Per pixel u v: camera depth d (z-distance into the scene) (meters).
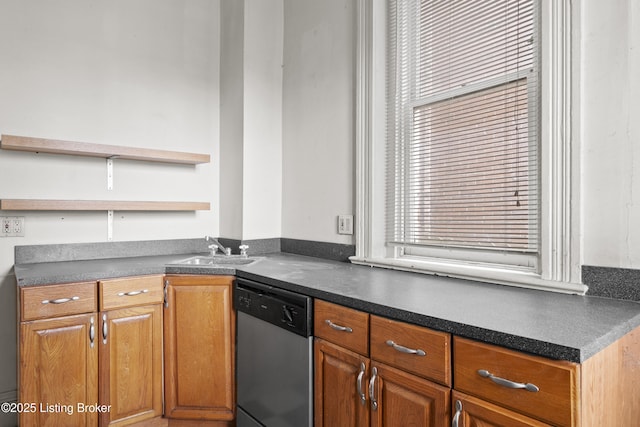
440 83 1.94
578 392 0.86
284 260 2.38
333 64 2.43
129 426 1.97
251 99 2.69
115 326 1.93
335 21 2.43
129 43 2.57
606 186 1.34
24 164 2.21
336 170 2.40
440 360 1.12
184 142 2.78
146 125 2.62
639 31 1.27
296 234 2.70
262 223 2.75
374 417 1.30
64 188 2.33
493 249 1.67
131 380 1.97
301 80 2.68
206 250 2.85
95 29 2.45
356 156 2.23
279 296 1.74
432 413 1.14
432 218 1.97
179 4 2.77
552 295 1.40
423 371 1.16
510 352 0.97
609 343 0.97
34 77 2.25
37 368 1.73
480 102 1.77
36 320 1.73
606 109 1.34
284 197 2.81
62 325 1.79
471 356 1.05
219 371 2.06
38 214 2.25
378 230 2.16
